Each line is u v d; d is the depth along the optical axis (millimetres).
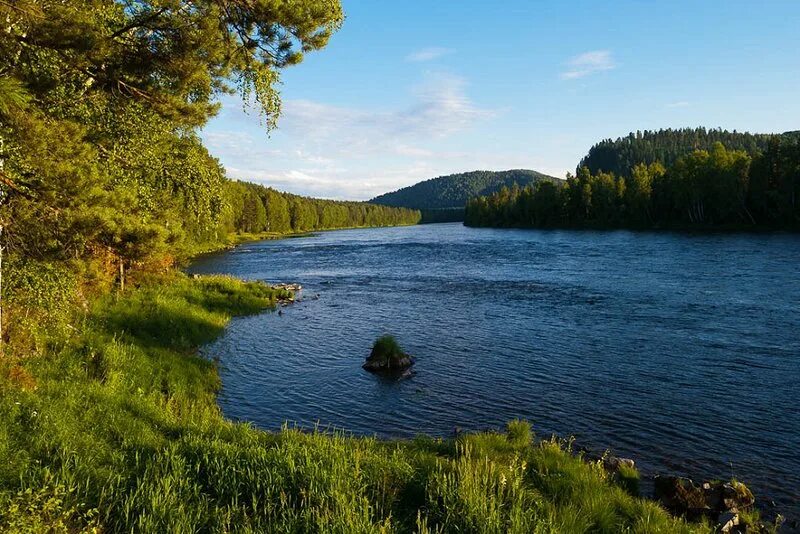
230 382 17094
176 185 13523
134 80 9117
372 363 18984
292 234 146500
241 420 13906
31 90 7969
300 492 7227
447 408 15086
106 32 8328
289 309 31156
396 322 27125
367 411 14875
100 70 8742
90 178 9453
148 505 6508
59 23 7156
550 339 22750
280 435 10242
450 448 10367
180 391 14242
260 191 156750
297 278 47062
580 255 57375
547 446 10750
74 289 11891
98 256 16516
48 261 10023
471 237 104250
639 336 22609
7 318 11258
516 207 141375
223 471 7664
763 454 11977
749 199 79312
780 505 9922
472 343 22484
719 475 11062
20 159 8305
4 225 9180
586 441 12789
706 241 62344
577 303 30734
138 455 8000
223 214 14594
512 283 40031
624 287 35312
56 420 8703
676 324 24391
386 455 9352
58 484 6555
